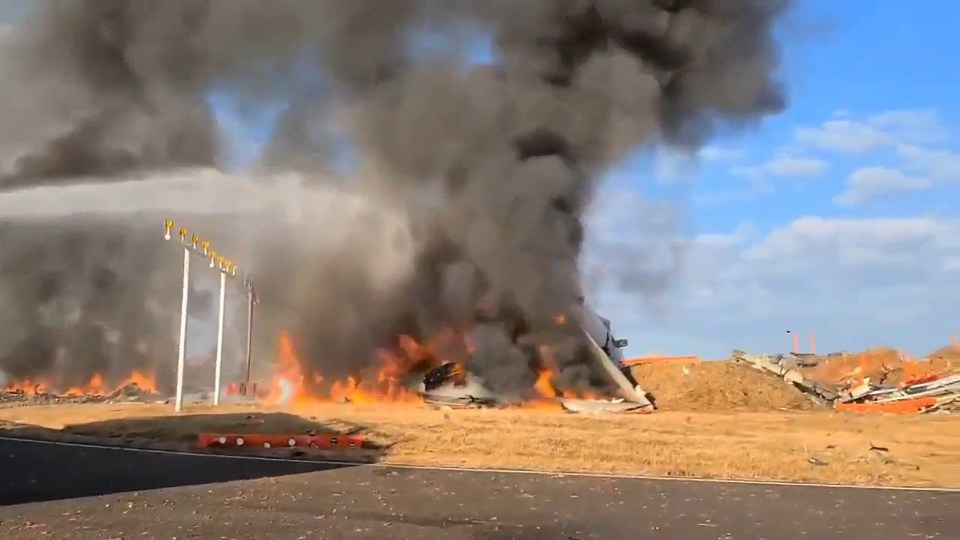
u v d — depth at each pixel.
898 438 21.31
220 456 17.27
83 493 12.13
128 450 18.03
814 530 10.34
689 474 15.74
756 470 16.08
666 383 33.41
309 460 16.88
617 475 15.52
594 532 10.01
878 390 35.72
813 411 30.23
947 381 34.22
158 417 24.88
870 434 21.97
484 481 14.39
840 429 23.06
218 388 33.16
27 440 19.42
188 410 28.47
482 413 27.56
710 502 12.50
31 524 9.55
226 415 25.34
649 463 16.88
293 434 20.34
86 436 20.55
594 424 23.58
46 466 15.05
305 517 10.48
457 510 11.35
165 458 16.77
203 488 12.87
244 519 10.23
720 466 16.48
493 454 17.88
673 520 10.91
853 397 34.69
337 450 18.48
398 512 11.07
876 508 12.12
